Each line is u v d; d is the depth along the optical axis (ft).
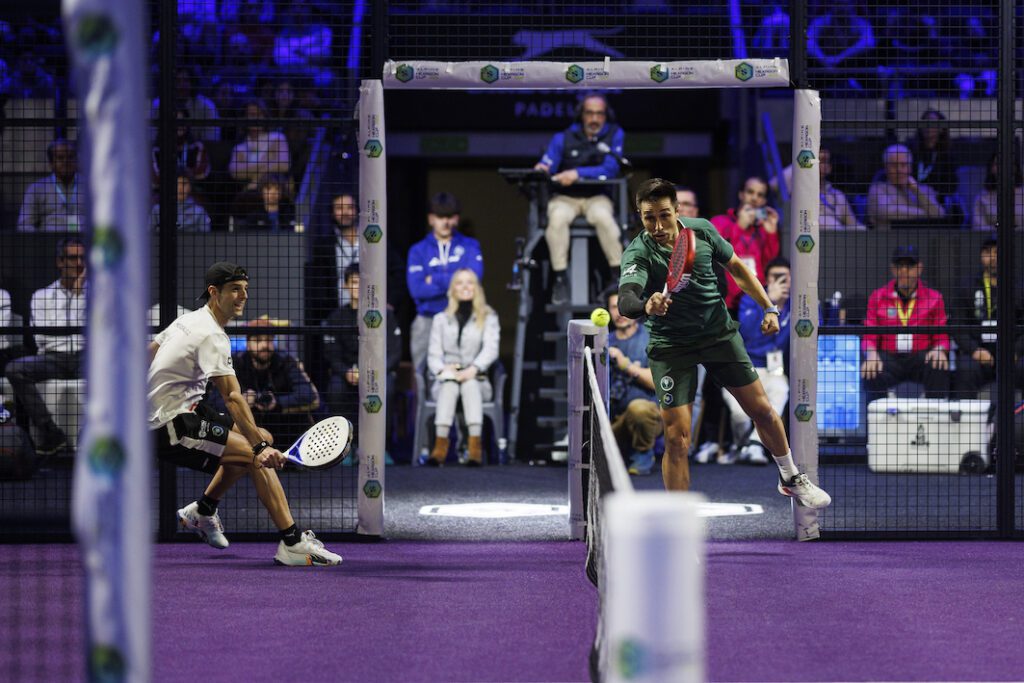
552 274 116.78
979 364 106.22
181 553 70.54
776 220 118.01
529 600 56.80
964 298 107.76
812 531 73.67
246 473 70.79
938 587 60.03
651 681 20.45
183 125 74.49
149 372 66.85
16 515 79.77
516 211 162.91
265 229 101.65
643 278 63.77
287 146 108.06
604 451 40.37
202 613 54.19
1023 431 99.86
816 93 74.13
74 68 25.58
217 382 65.92
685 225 66.74
